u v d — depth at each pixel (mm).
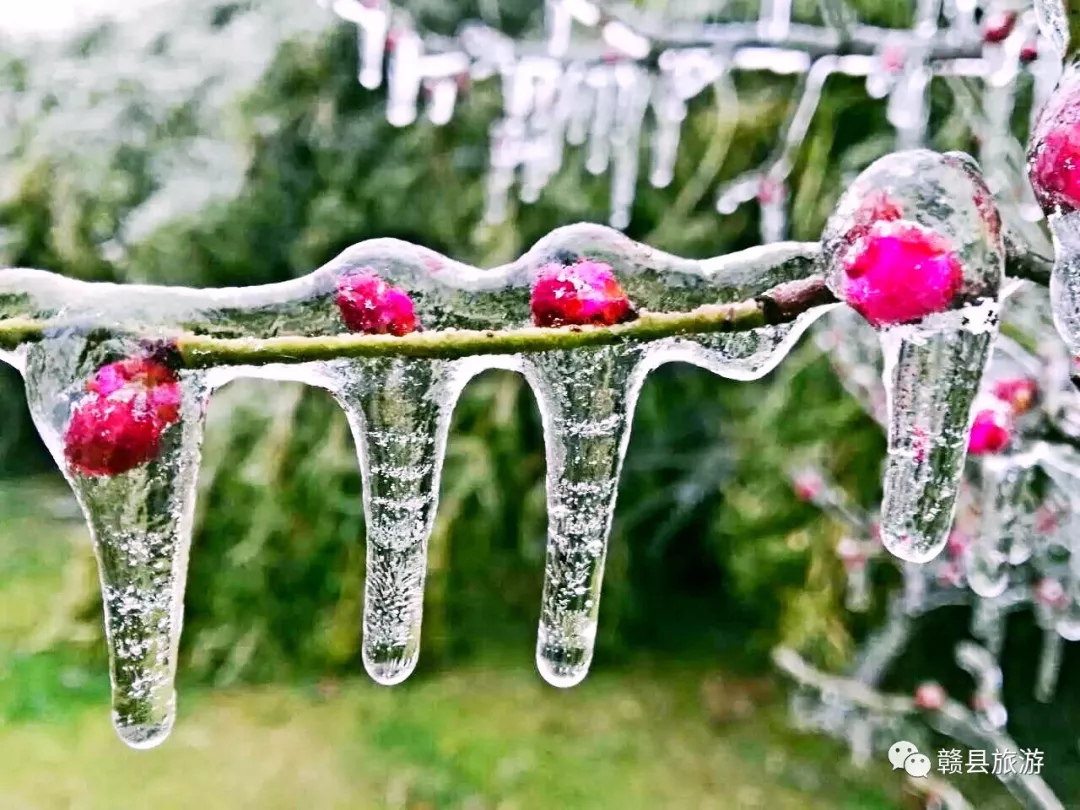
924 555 72
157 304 69
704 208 314
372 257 69
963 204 65
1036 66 136
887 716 241
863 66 165
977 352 67
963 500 190
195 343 69
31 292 68
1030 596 186
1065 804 267
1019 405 139
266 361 69
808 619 284
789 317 68
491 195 292
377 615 80
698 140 311
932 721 232
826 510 245
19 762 329
